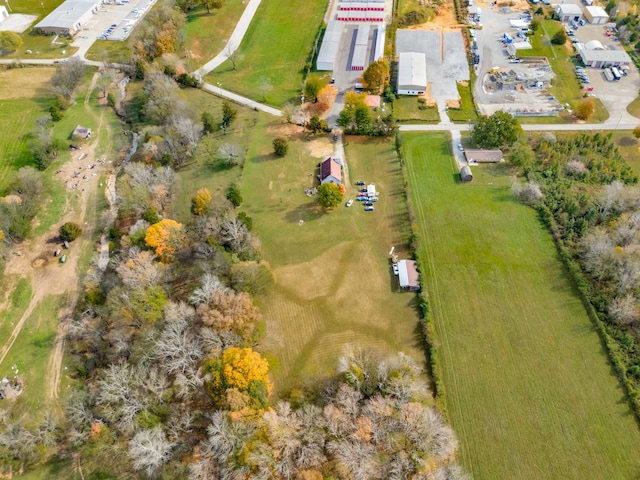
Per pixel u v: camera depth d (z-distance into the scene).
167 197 111.56
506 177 116.12
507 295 91.44
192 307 86.06
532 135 128.25
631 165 118.69
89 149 130.88
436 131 130.62
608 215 103.25
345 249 101.44
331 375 79.38
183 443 70.75
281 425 67.62
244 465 64.25
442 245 100.88
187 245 95.50
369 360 79.31
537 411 75.69
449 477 65.31
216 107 142.50
